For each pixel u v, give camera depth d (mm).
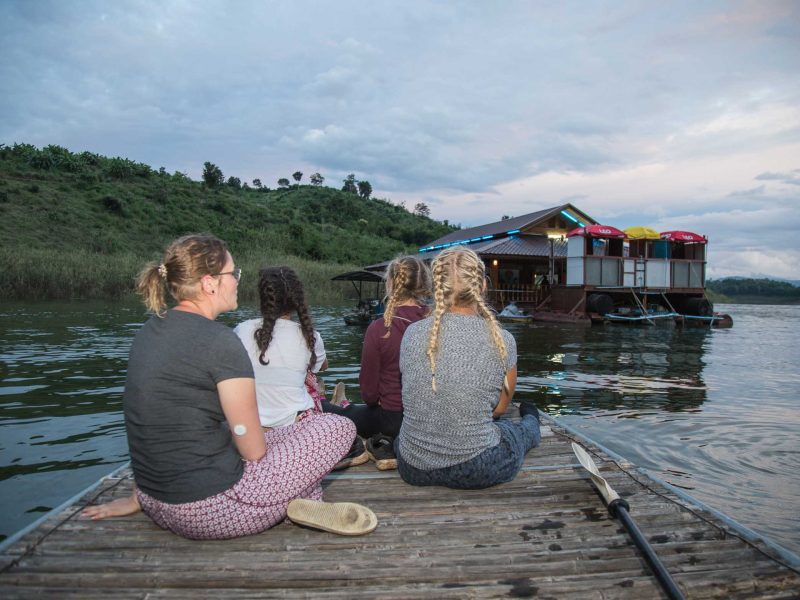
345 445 2387
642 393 6664
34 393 5953
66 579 1896
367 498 2658
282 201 77312
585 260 19062
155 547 2117
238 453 2154
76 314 15625
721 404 6059
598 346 11891
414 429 2602
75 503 2574
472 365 2465
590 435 4770
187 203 50844
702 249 21000
